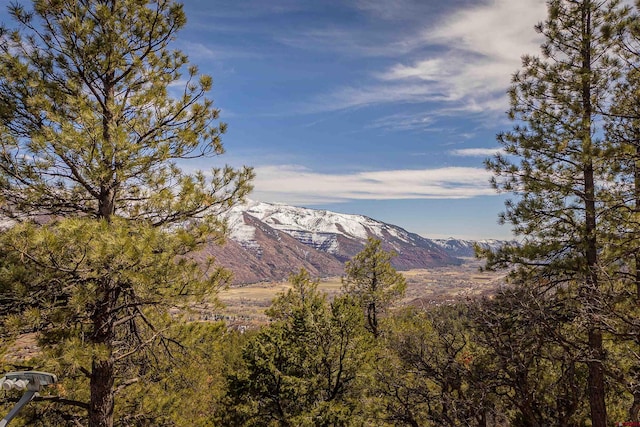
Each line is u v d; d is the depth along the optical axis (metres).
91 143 7.68
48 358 6.62
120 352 8.94
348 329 13.44
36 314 6.48
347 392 13.36
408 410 11.40
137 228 7.86
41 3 8.25
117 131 7.91
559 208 10.62
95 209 8.90
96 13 8.88
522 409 8.95
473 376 9.63
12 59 7.95
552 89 11.12
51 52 8.69
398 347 12.14
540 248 10.52
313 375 13.02
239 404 13.20
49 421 9.14
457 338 11.45
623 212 10.11
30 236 6.34
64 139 7.37
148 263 7.31
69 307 7.10
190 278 8.08
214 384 15.02
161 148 8.70
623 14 10.46
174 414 10.77
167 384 10.55
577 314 7.88
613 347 9.14
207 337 9.95
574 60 11.22
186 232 8.30
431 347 11.59
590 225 10.41
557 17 11.23
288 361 13.25
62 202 8.50
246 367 13.60
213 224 8.86
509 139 11.55
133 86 9.66
